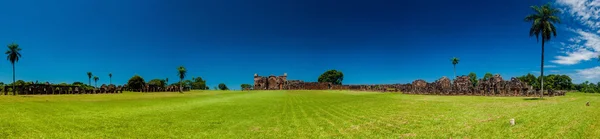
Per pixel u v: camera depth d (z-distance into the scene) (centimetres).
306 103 4003
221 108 3294
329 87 11888
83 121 2156
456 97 4850
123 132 1792
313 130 1873
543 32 4234
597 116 2056
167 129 1917
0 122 1923
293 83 12288
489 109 2722
